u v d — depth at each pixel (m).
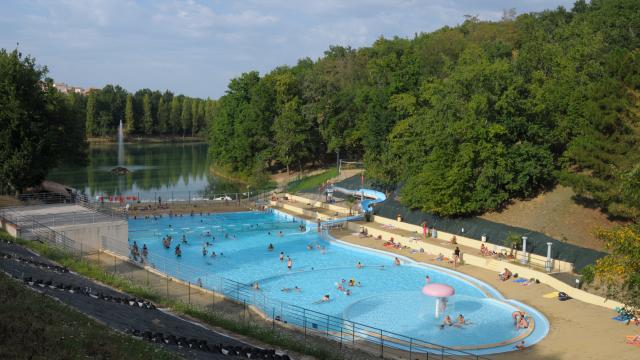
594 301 41.44
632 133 49.78
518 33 113.69
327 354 27.30
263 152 105.50
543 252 51.75
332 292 46.19
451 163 61.38
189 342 23.28
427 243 58.94
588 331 36.19
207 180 117.81
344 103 102.25
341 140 102.38
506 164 59.25
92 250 50.22
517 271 49.72
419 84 84.00
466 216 62.62
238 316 35.94
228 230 69.88
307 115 102.31
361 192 78.56
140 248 59.91
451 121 61.72
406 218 67.31
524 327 37.19
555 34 102.56
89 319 22.42
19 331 17.75
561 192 60.69
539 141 62.22
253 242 64.00
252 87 115.00
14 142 66.94
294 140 100.25
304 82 111.56
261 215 79.19
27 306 20.69
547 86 64.50
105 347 18.56
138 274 44.00
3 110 64.62
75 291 28.83
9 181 66.06
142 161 155.38
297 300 43.84
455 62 98.62
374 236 65.56
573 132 59.41
